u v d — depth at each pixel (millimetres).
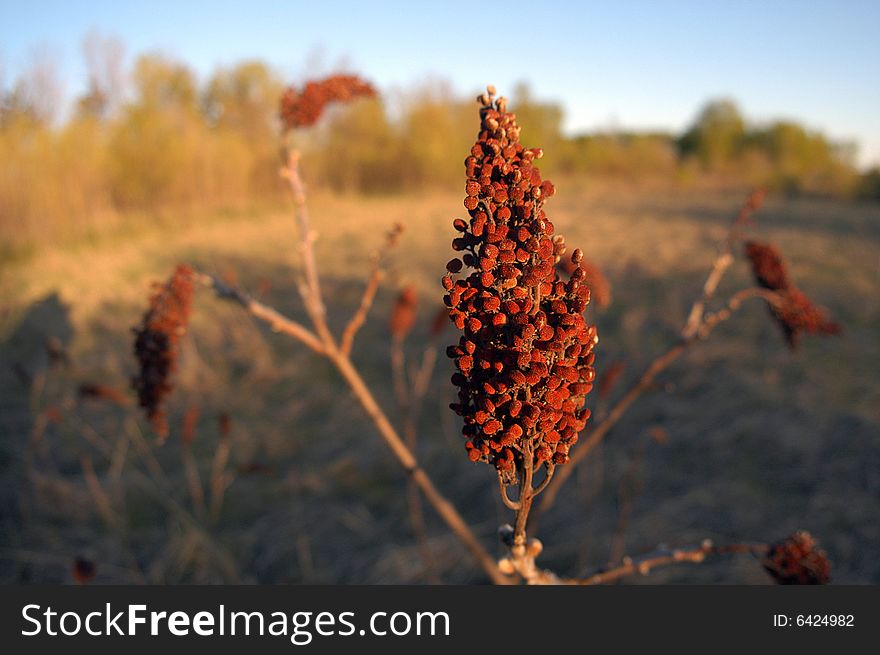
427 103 34281
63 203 17328
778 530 4363
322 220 22109
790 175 37062
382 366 7922
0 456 5457
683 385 6730
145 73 21984
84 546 4445
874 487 4734
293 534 4641
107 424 6105
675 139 53500
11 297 10227
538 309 921
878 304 9414
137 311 10031
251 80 26641
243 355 8023
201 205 23266
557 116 44625
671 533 4406
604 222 20688
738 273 11820
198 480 5305
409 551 4312
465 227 950
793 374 6898
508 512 4742
